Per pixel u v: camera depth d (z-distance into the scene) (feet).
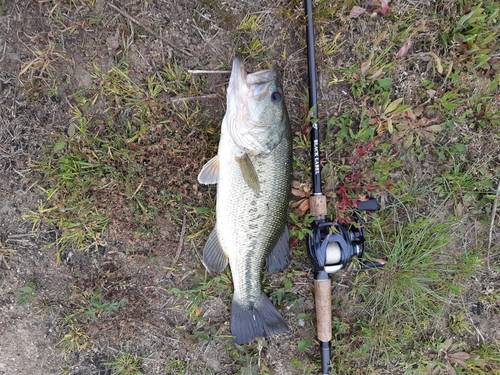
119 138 1.88
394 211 2.03
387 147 1.92
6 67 1.85
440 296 2.08
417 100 1.99
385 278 2.04
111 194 1.90
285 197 1.75
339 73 1.95
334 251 1.80
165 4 1.86
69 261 1.97
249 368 2.03
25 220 1.93
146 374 2.04
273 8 1.89
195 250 1.99
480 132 2.02
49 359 2.00
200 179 1.75
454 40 1.94
